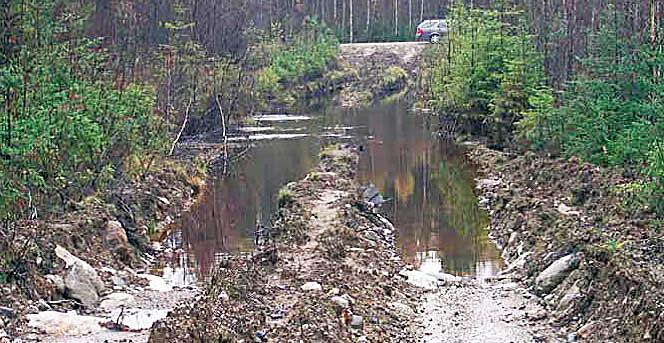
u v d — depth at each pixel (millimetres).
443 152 37406
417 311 14969
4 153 16375
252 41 58344
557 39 34312
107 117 22516
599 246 15539
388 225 22828
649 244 16250
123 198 22438
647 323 11695
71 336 12695
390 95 64312
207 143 39438
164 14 39531
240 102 47062
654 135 20688
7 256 14633
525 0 41344
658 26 24688
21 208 16938
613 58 24703
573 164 24422
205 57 42344
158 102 34656
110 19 30719
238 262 16359
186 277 17938
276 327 12320
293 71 62531
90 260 17203
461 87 40781
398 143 40625
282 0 71312
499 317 14430
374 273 16703
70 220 18172
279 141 41156
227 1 48875
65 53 22641
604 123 23531
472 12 43531
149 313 14398
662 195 18078
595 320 13141
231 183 30297
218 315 12172
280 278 15414
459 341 13156
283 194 24578
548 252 17297
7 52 19922
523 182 26109
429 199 26875
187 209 25922
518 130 32875
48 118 18156
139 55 34156
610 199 20031
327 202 22984
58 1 24312
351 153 35281
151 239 21688
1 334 12414
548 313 14422
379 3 77188
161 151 28891
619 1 28656
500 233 21453
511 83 34875
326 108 59438
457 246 20516
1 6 20141
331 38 68438
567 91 28344
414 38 75438
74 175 20219
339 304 13555
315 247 17672
